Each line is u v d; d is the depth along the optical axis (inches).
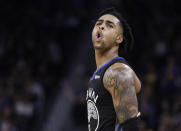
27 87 1035.3
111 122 263.6
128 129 244.5
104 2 1238.9
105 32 285.1
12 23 1306.6
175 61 1157.7
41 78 1152.2
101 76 270.8
